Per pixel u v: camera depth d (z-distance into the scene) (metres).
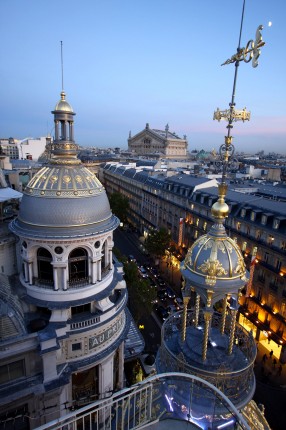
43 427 12.61
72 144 33.97
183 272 17.31
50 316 32.28
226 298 18.58
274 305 56.34
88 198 32.41
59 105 33.41
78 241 30.78
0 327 26.05
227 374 15.88
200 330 19.86
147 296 56.44
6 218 38.53
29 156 147.88
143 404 17.14
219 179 105.31
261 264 58.41
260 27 13.61
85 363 31.42
